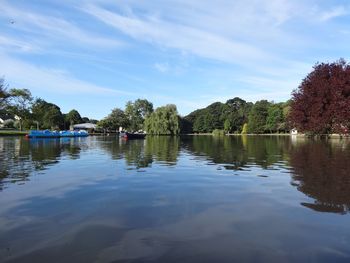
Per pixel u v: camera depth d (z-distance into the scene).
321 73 33.59
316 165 16.59
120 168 16.62
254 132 114.94
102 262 5.54
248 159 20.73
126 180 12.98
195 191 10.90
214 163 18.72
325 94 31.59
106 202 9.43
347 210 8.46
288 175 13.85
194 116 162.62
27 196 10.20
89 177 13.72
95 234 6.82
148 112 140.25
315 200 9.49
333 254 5.81
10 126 129.25
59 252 5.94
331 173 14.01
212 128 135.88
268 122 112.31
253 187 11.50
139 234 6.82
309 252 5.90
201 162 19.28
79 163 18.98
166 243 6.35
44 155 24.72
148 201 9.54
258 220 7.72
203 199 9.78
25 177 13.76
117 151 29.20
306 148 27.89
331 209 8.57
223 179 13.18
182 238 6.60
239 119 130.00
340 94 30.72
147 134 102.25
